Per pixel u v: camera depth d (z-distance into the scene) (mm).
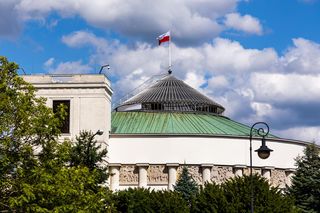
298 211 112750
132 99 186000
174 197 122625
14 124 77188
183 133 164625
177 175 162625
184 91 187500
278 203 107188
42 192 74500
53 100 153875
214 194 110312
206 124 175250
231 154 165625
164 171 162750
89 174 81062
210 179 163125
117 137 163500
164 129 170000
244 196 107812
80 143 109625
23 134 77312
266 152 85188
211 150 164625
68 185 75438
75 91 154250
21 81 79688
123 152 162875
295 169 156875
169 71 198000
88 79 154250
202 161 163500
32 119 77938
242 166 165250
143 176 161625
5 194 75188
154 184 161875
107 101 157500
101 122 153000
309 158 141500
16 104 77562
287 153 172750
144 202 122000
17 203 71875
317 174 138250
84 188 79812
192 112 180625
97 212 79250
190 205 122750
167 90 187250
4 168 75562
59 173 75875
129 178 162125
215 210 108625
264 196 107438
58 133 80062
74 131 152375
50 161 77375
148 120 174875
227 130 173125
